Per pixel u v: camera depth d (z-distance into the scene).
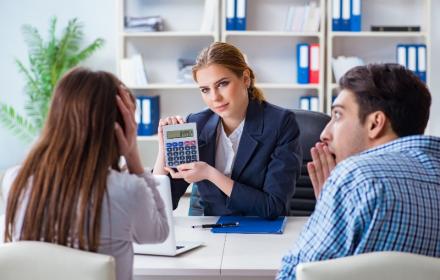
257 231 2.37
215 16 5.15
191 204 2.76
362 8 5.44
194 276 2.01
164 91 5.55
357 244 1.49
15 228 1.67
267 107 2.62
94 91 1.59
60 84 1.62
